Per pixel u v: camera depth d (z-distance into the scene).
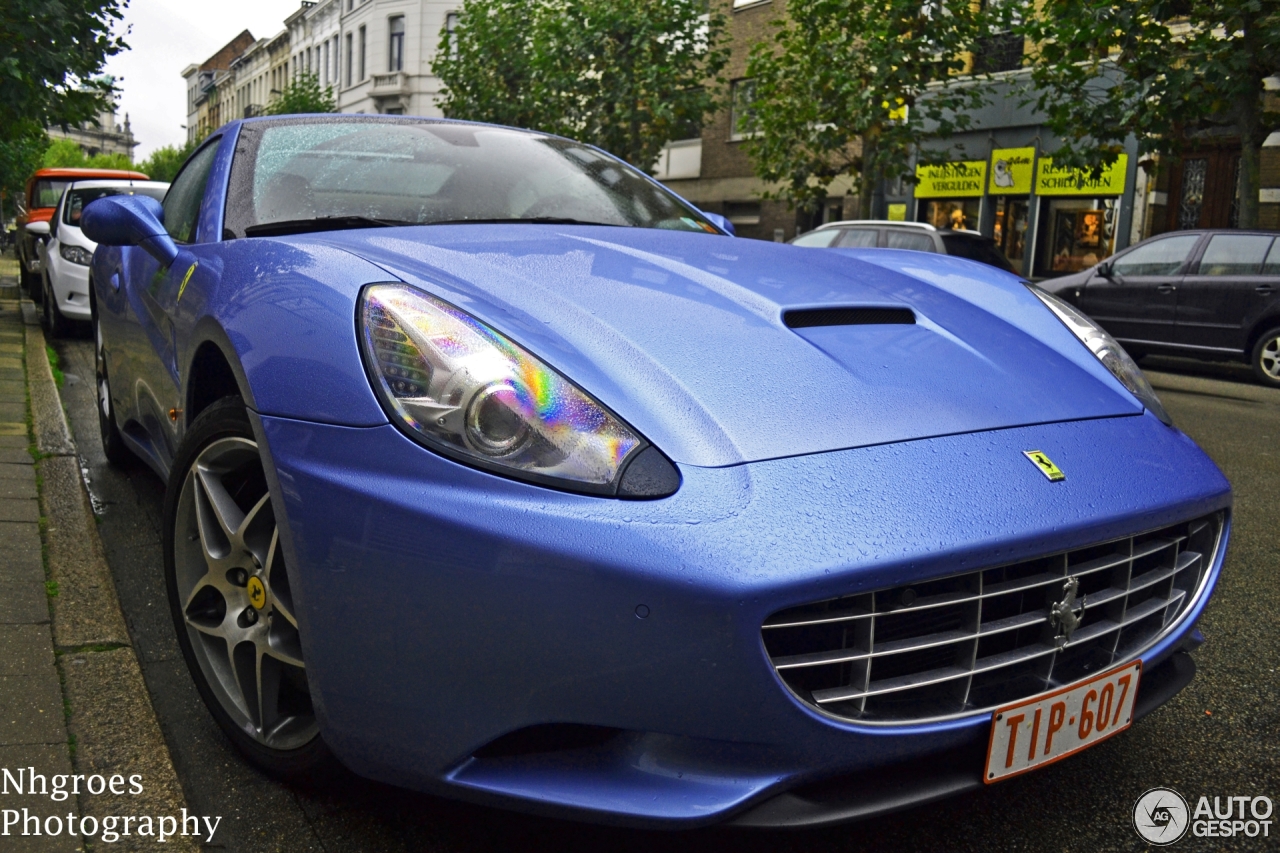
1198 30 11.92
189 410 2.18
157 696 2.18
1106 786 1.94
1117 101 11.36
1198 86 10.51
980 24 14.30
